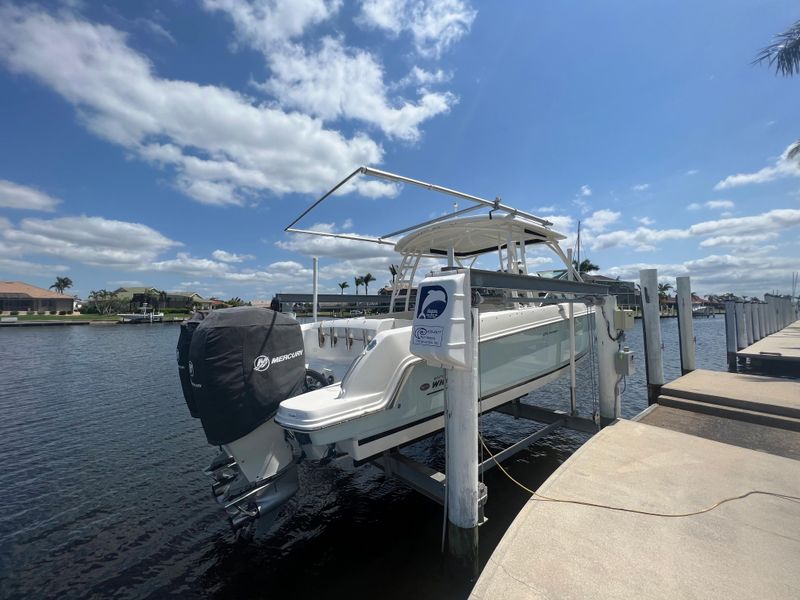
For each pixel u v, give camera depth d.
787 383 4.84
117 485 4.48
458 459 2.47
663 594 1.60
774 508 2.24
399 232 5.02
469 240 5.27
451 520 2.52
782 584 1.64
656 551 1.87
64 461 5.23
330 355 4.34
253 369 2.76
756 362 8.70
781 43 7.93
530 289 2.95
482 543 3.09
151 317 62.59
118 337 31.31
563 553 1.87
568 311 4.87
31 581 2.86
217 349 2.63
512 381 3.94
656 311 4.97
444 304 2.29
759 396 4.23
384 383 2.85
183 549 3.23
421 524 3.51
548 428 4.37
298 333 3.20
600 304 4.21
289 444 3.08
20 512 3.87
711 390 4.55
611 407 4.36
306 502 3.92
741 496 2.37
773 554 1.83
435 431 3.34
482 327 3.50
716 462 2.85
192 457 5.37
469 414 2.45
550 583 1.68
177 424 7.02
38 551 3.23
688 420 4.04
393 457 3.47
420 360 3.01
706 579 1.68
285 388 2.96
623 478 2.62
